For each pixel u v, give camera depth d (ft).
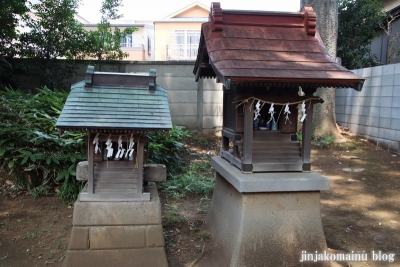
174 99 28.45
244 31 10.58
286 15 11.03
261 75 8.61
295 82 8.82
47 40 25.03
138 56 62.49
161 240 9.66
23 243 11.59
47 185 15.78
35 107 18.56
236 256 9.57
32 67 25.40
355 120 27.78
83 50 26.71
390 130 23.65
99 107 9.01
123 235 9.51
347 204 15.79
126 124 8.61
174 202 16.28
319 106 26.48
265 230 9.75
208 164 22.16
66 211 14.25
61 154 15.70
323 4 25.22
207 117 28.89
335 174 20.10
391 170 20.17
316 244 10.11
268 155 10.39
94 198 9.49
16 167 15.58
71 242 9.30
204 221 13.87
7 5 22.17
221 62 9.17
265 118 10.96
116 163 9.59
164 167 11.03
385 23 34.88
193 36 61.57
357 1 32.04
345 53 32.63
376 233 12.75
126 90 9.75
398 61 32.53
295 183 9.67
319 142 25.68
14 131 15.33
